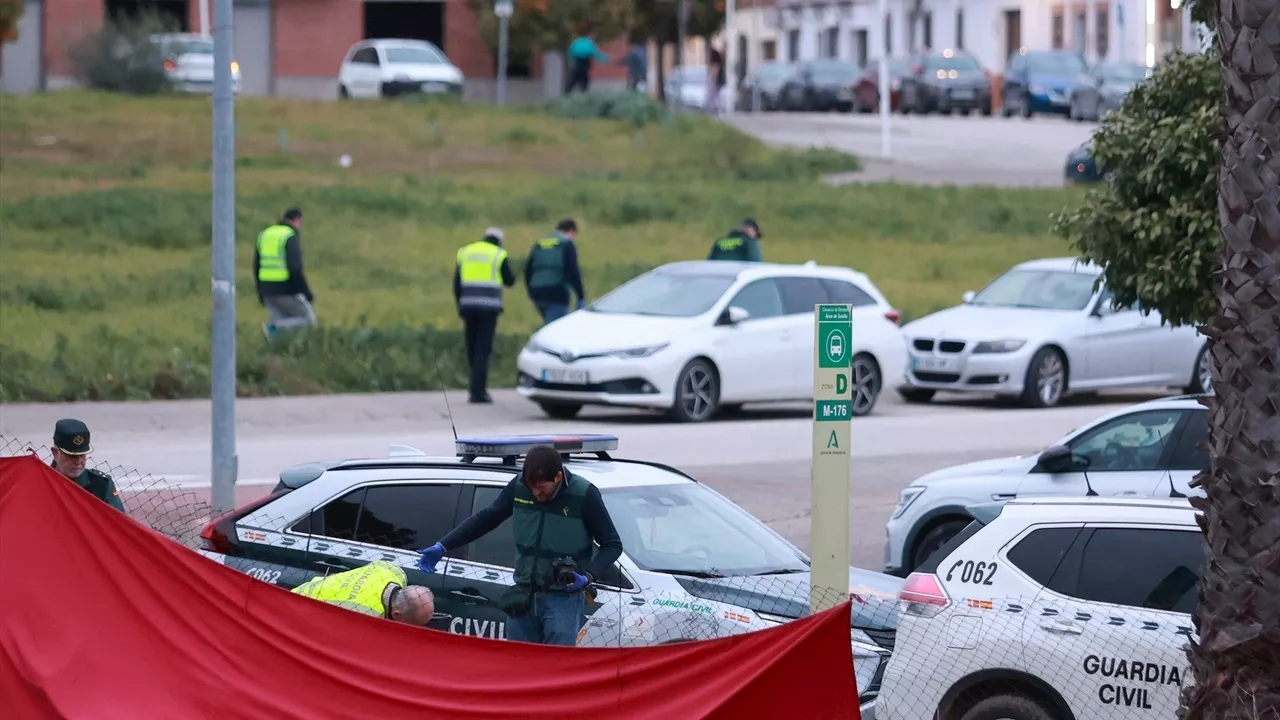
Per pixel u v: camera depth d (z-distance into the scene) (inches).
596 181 3452.3
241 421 1651.1
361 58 4643.2
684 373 1692.9
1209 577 505.7
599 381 1667.1
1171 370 1957.4
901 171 3782.0
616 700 510.3
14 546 585.0
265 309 2269.9
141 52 4308.6
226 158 1148.5
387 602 646.5
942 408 1907.0
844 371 614.2
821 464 615.2
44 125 3617.1
